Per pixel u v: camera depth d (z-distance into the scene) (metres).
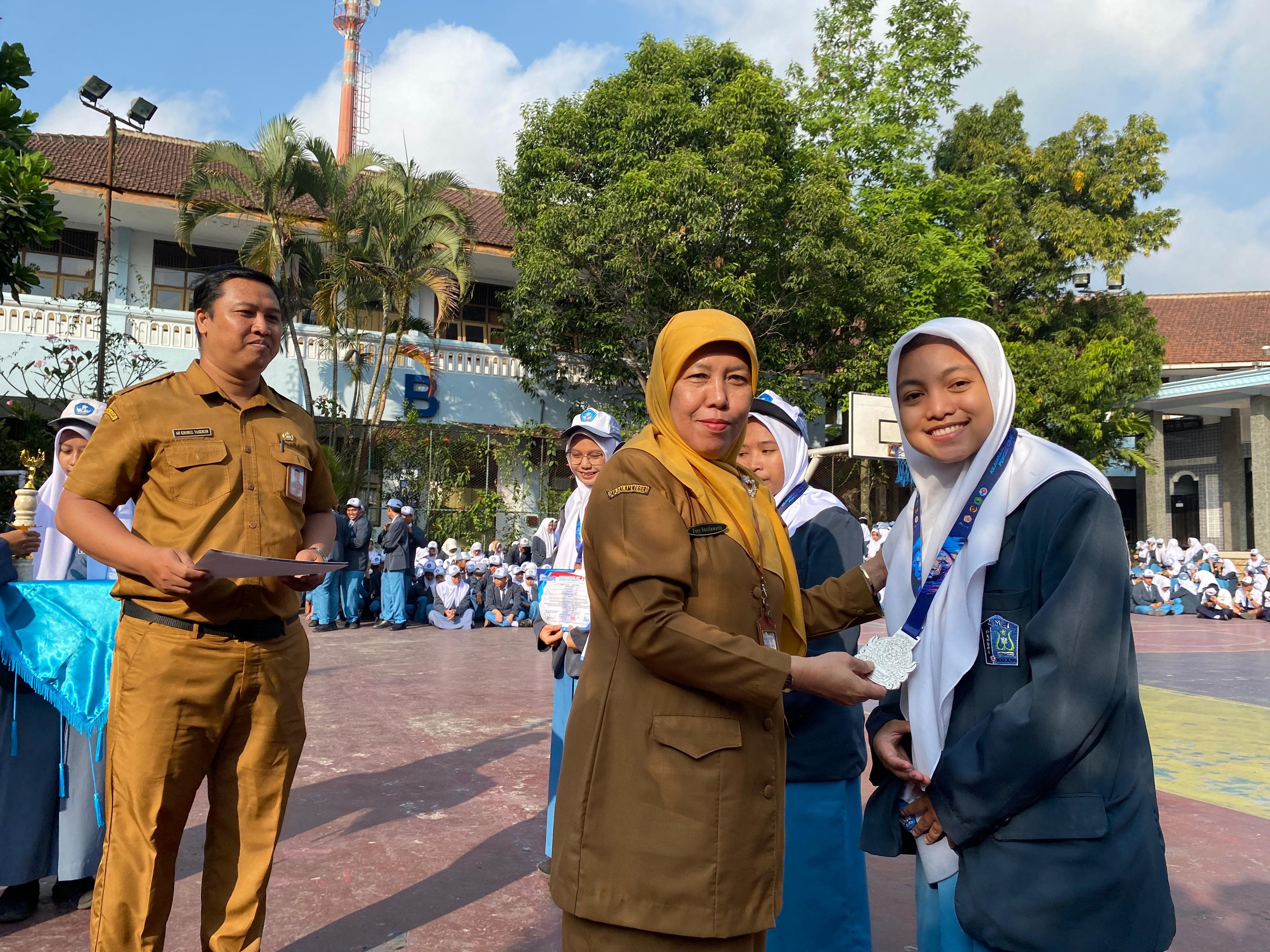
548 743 5.92
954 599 1.74
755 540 1.74
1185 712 7.65
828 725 2.54
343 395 17.97
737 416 1.73
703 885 1.55
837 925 2.52
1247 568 20.98
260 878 2.59
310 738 5.99
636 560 1.57
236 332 2.60
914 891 3.73
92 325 15.82
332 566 2.38
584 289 16.34
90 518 2.38
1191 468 30.67
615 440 4.05
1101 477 1.74
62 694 3.04
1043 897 1.55
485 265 20.28
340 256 16.06
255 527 2.56
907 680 1.81
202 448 2.53
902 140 20.16
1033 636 1.62
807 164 17.11
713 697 1.61
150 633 2.45
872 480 20.81
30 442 11.66
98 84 13.77
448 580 13.49
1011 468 1.79
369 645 11.03
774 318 16.70
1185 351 28.20
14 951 2.98
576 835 1.62
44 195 6.18
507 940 3.12
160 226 18.08
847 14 20.62
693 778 1.57
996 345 1.84
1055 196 22.28
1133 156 22.02
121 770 2.41
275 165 15.39
